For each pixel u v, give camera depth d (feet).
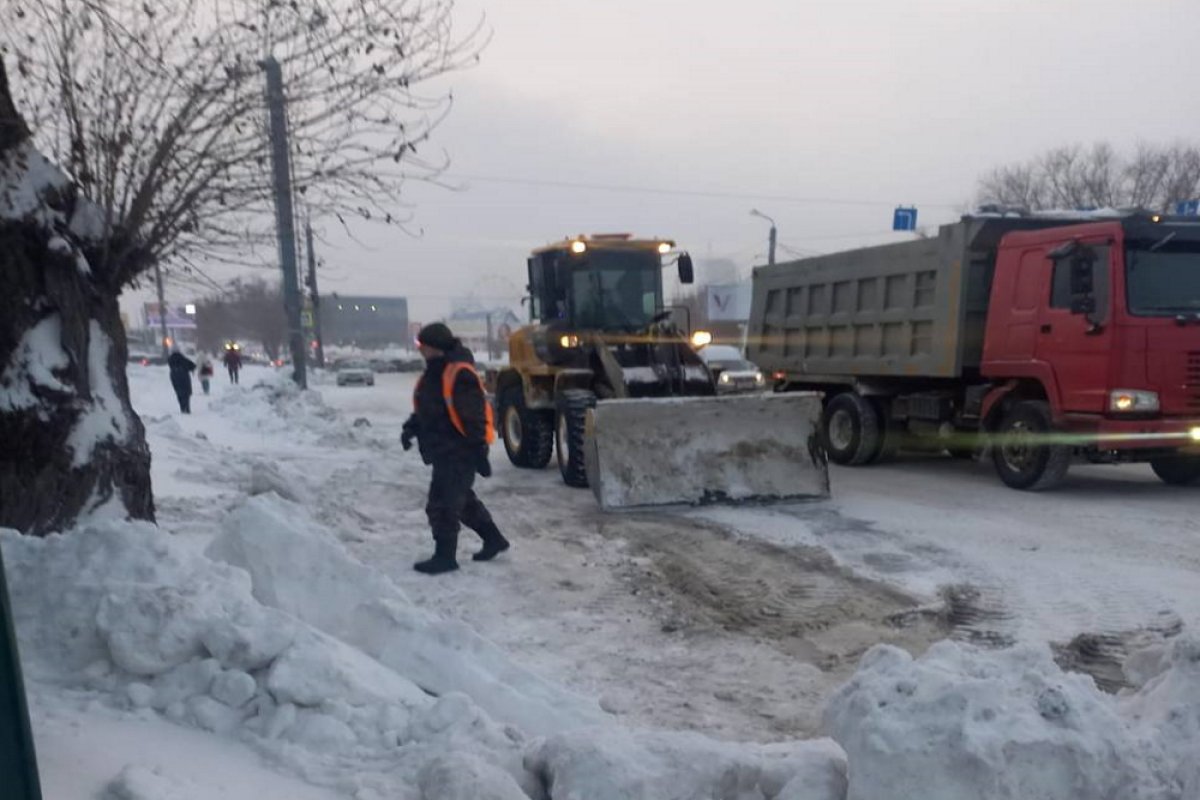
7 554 12.61
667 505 28.86
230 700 10.69
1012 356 31.96
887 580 20.71
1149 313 28.22
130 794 8.25
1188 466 32.65
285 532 14.88
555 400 35.45
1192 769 8.72
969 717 8.35
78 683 11.05
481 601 19.29
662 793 8.78
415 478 34.65
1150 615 18.16
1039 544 23.90
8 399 15.56
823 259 41.65
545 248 36.70
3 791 6.36
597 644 16.75
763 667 15.62
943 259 34.27
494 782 8.96
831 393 42.88
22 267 15.64
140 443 17.31
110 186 16.70
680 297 36.73
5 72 14.99
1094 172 125.39
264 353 238.68
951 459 41.52
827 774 9.34
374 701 10.87
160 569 12.15
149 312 172.65
